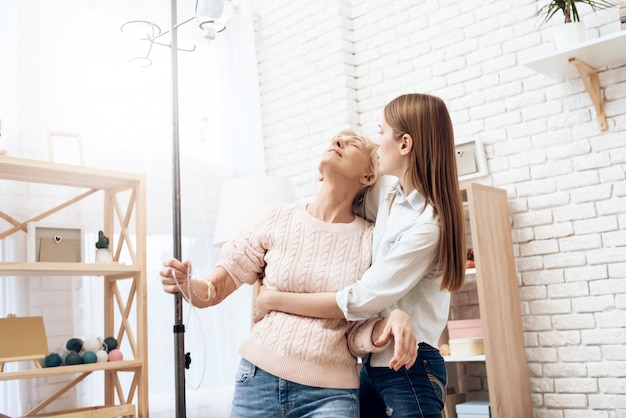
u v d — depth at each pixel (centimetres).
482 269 290
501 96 336
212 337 363
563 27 289
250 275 160
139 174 292
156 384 337
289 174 414
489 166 336
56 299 303
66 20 334
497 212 310
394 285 138
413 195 147
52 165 264
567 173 312
